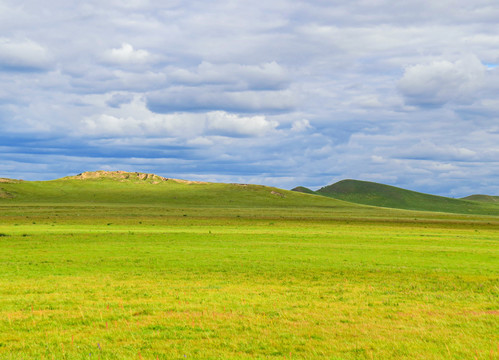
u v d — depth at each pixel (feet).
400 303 63.98
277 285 79.61
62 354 40.14
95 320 52.49
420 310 59.36
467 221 443.73
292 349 42.11
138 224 281.54
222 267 102.89
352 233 228.22
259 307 60.34
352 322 52.85
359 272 97.71
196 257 121.80
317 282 83.41
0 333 46.85
